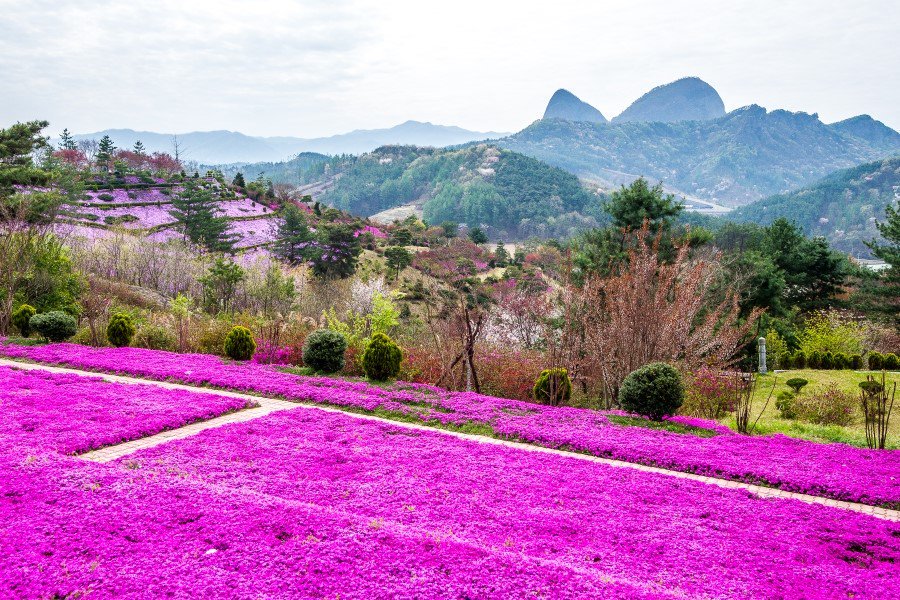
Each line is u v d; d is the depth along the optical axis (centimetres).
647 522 730
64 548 574
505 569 555
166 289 3934
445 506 746
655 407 1248
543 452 1019
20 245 2400
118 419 1053
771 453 1037
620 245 2508
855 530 723
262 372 1548
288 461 894
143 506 666
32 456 814
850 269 4381
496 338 2294
